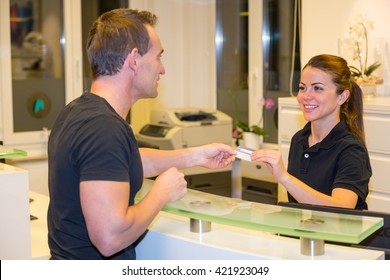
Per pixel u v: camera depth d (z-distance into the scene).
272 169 2.00
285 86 4.54
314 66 2.27
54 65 4.67
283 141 3.50
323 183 2.24
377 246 1.62
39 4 4.54
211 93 5.16
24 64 4.53
